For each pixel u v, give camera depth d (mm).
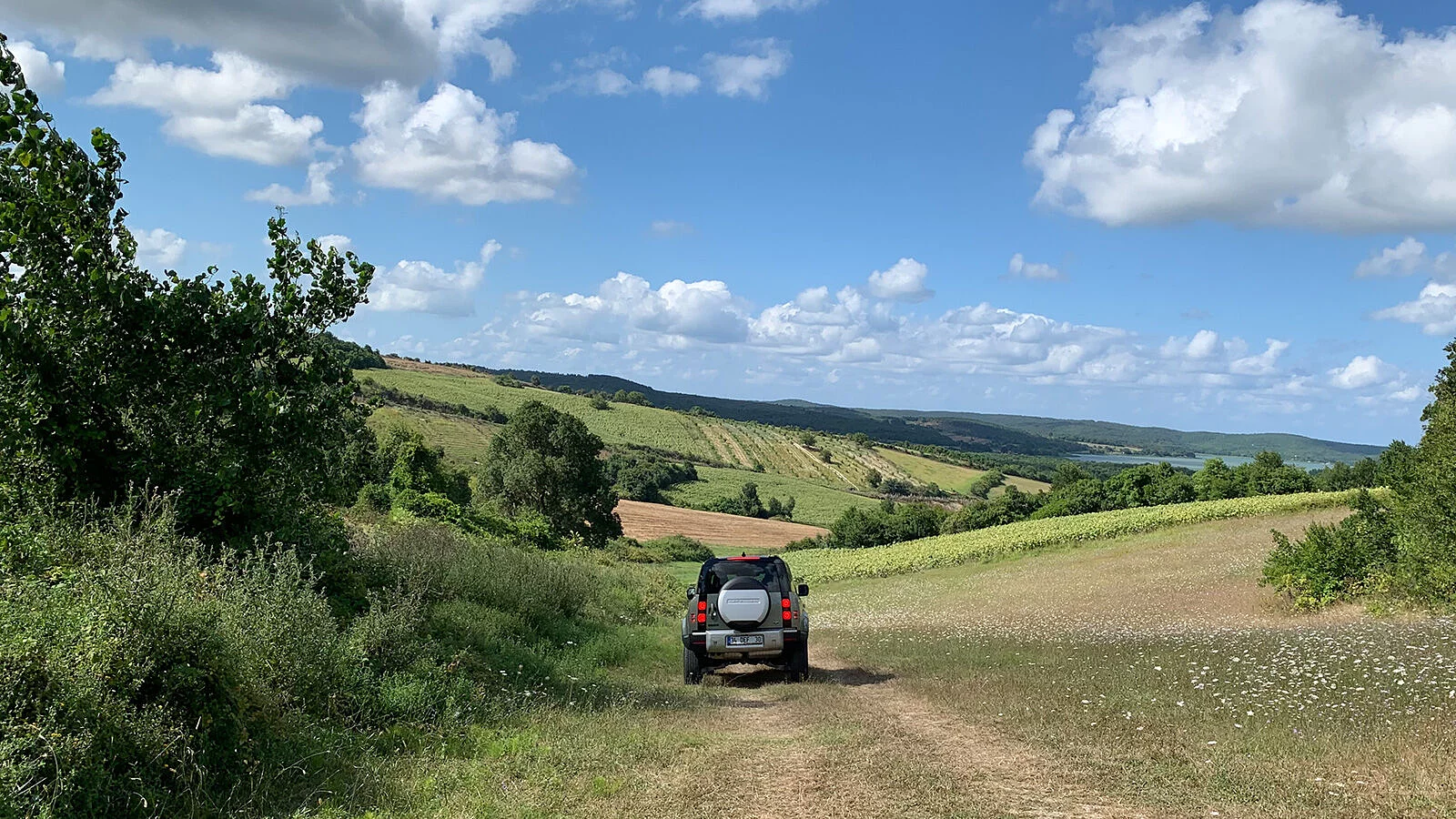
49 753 4527
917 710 9773
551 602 17109
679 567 62188
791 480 121812
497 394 128625
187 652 5828
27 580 6027
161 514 8469
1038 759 6660
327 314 10945
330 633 8164
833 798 5641
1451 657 10430
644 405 171750
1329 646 12305
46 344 8695
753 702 11266
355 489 12336
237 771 5758
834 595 43469
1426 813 4762
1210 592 30203
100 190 9727
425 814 5227
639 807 5406
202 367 9641
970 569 47812
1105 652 14672
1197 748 6684
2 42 8469
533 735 7504
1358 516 24656
